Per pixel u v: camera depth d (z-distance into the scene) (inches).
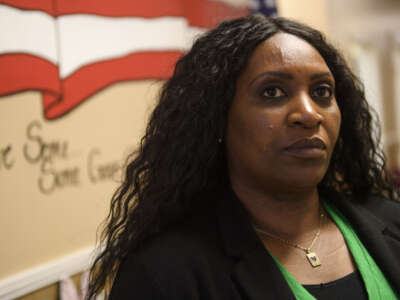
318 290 26.2
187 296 24.6
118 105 60.4
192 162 29.3
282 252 27.7
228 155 29.5
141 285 25.1
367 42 143.6
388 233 31.5
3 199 45.9
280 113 26.2
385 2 159.6
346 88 34.0
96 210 57.4
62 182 52.7
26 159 48.4
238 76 27.6
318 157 26.4
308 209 29.5
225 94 28.0
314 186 28.2
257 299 24.6
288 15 101.3
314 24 110.3
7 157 46.3
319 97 27.9
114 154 59.9
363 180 36.1
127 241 28.7
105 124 58.5
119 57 60.4
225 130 28.9
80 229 55.1
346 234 29.8
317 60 27.5
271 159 26.4
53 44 51.5
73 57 53.9
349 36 132.0
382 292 27.1
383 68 154.5
